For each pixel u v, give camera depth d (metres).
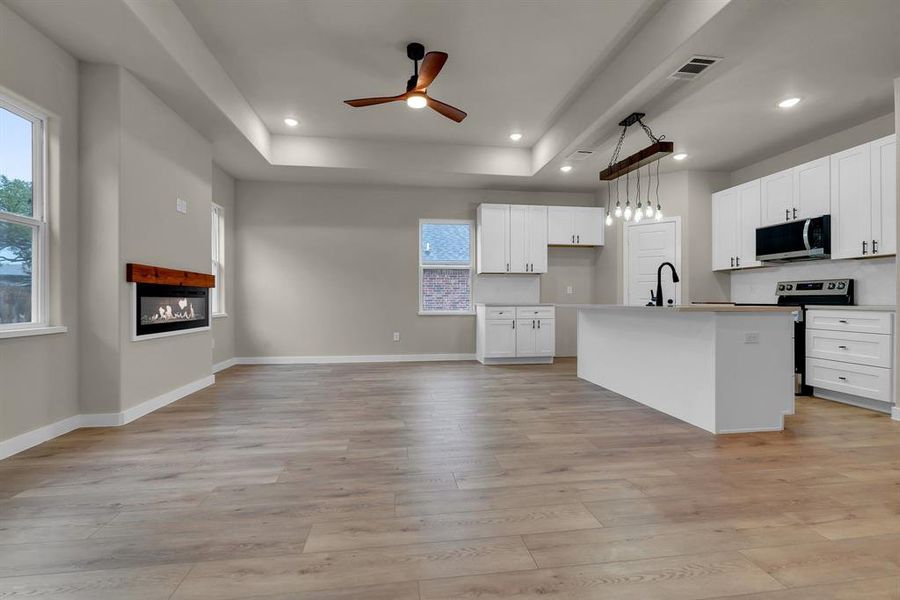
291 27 3.17
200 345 4.32
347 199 6.26
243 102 4.27
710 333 2.93
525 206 6.29
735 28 2.66
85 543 1.58
